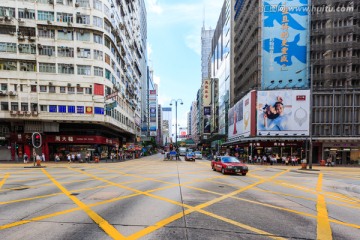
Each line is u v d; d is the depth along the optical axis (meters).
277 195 10.52
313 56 44.00
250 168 27.64
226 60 74.88
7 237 5.21
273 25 44.88
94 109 38.50
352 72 41.69
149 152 90.38
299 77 43.94
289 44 44.31
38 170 22.50
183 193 10.42
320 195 10.96
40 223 6.17
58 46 38.03
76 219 6.52
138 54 81.19
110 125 43.03
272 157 36.53
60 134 40.00
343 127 39.38
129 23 61.88
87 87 38.59
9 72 36.66
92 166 28.22
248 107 43.03
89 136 40.75
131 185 12.75
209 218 6.68
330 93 39.88
